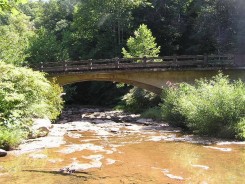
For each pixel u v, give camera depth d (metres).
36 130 10.55
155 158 7.50
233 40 30.25
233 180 5.65
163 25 40.84
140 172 6.23
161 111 17.36
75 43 45.81
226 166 6.65
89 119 20.56
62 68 21.62
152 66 21.84
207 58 21.81
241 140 10.01
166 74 21.95
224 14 30.05
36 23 69.00
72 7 62.84
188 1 40.94
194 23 37.22
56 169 6.46
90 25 43.41
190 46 37.72
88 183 5.55
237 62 21.66
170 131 12.77
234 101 10.98
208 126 11.16
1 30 28.38
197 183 5.50
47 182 5.60
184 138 10.68
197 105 11.76
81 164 6.85
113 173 6.17
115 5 40.28
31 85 12.39
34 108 11.80
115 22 41.16
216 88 11.77
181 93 14.94
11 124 9.84
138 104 25.06
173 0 41.47
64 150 8.40
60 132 12.29
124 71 21.70
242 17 28.92
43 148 8.66
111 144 9.57
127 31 40.81
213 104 11.23
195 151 8.30
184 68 21.67
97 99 39.84
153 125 15.55
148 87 22.25
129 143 9.77
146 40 29.27
